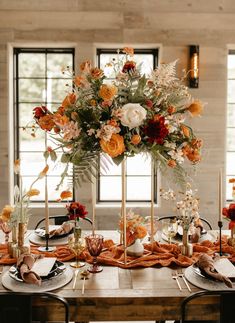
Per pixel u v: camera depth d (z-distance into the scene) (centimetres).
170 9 413
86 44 412
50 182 443
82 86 213
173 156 212
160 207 422
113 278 213
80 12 411
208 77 418
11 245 242
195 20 414
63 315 192
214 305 194
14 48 429
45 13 410
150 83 211
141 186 449
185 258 235
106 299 191
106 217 426
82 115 207
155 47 427
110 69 420
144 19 413
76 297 191
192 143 218
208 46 417
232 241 257
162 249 248
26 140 443
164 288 201
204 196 425
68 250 251
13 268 217
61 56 437
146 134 203
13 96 430
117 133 208
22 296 175
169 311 193
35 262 219
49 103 441
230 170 453
